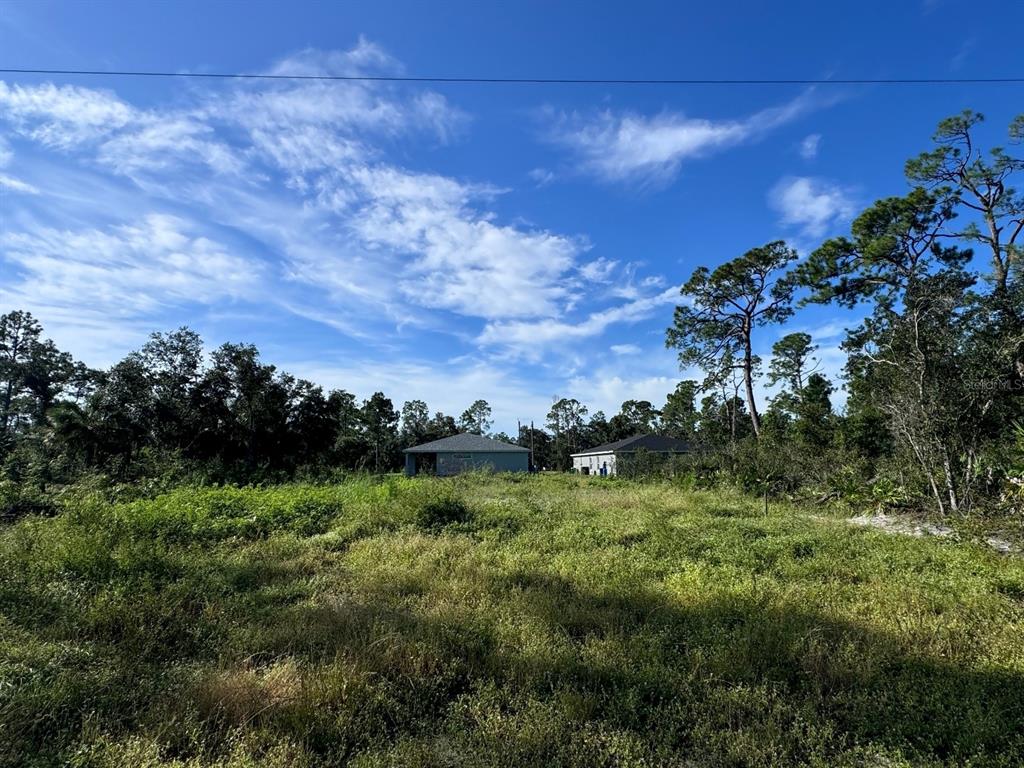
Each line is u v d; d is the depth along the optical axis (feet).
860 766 9.99
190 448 99.91
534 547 28.71
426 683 13.02
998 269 73.51
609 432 229.04
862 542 28.84
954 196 79.46
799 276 97.55
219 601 18.98
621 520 36.83
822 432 89.81
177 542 29.09
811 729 10.77
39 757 9.97
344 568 24.76
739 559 25.21
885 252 84.38
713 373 125.29
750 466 58.18
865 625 16.11
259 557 27.07
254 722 11.53
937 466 37.86
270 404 110.42
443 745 10.94
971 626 16.06
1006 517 30.32
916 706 11.68
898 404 38.47
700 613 17.46
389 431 183.52
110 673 13.20
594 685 13.01
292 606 18.75
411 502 38.63
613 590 20.02
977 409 35.68
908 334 37.50
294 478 83.25
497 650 14.69
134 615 16.55
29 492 46.11
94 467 70.23
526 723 11.02
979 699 11.82
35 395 156.76
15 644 14.58
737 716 11.75
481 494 58.34
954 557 24.45
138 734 10.83
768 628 15.56
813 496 48.62
